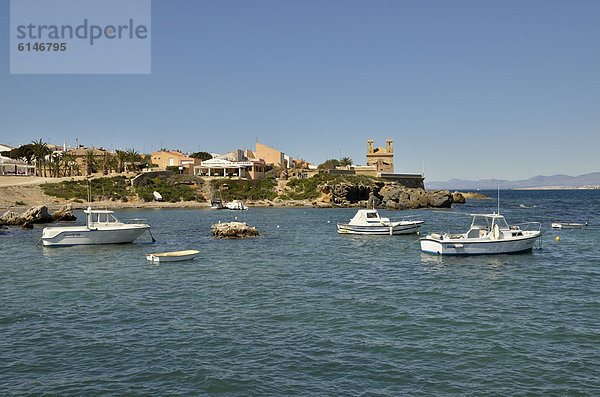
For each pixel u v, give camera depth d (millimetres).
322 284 28906
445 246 39688
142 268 34719
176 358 16844
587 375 15383
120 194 128375
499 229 41062
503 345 18047
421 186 176000
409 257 39812
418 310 22906
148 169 156500
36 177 134625
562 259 38094
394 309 23094
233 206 114875
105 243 48562
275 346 18016
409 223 58875
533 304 23984
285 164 184750
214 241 51594
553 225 65375
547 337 18938
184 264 36406
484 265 35594
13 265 36281
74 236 47281
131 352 17406
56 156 149875
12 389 14430
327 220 82562
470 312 22516
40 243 49531
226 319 21453
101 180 135000
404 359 16750
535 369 15859
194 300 24906
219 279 30500
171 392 14258
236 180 148000
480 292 26656
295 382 14914
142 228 50062
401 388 14500
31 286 28484
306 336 19156
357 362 16484
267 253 42406
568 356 16969
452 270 33594
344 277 31141
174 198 132125
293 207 126812
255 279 30484
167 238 54406
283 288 27781
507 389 14422
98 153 169375
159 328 20141
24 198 112625
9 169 142125
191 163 162250
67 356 17047
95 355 17141
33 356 17047
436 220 81062
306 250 44469
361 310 22922
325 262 37344
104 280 30266
